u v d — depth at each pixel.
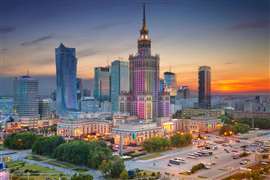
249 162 196.38
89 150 196.88
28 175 170.75
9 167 188.25
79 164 198.75
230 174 170.88
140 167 190.25
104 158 188.38
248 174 163.00
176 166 191.88
